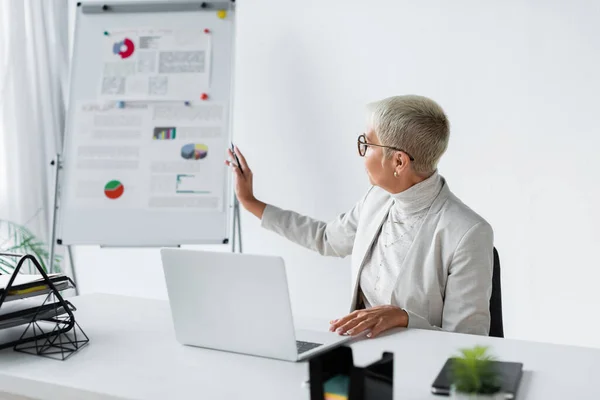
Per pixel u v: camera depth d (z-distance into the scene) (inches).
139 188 117.2
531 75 110.0
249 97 129.3
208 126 117.6
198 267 54.6
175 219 116.2
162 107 119.0
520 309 113.3
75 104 120.6
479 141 113.9
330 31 122.3
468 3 112.9
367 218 81.7
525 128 111.0
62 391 47.1
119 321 65.6
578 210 108.7
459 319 70.0
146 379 48.3
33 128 129.0
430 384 47.1
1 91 124.7
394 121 73.6
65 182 118.6
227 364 52.2
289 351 52.7
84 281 144.0
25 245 122.6
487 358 42.1
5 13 124.1
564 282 110.3
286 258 129.7
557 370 50.6
